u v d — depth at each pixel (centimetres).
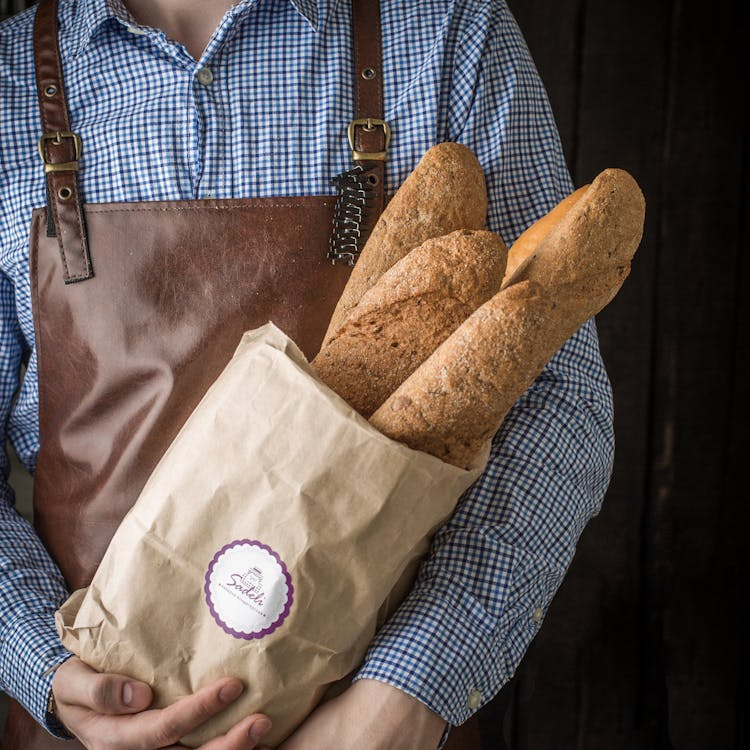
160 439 103
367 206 102
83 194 105
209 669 78
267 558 74
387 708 82
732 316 171
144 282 103
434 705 82
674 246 170
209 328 102
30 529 111
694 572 175
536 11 166
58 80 107
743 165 167
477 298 77
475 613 87
